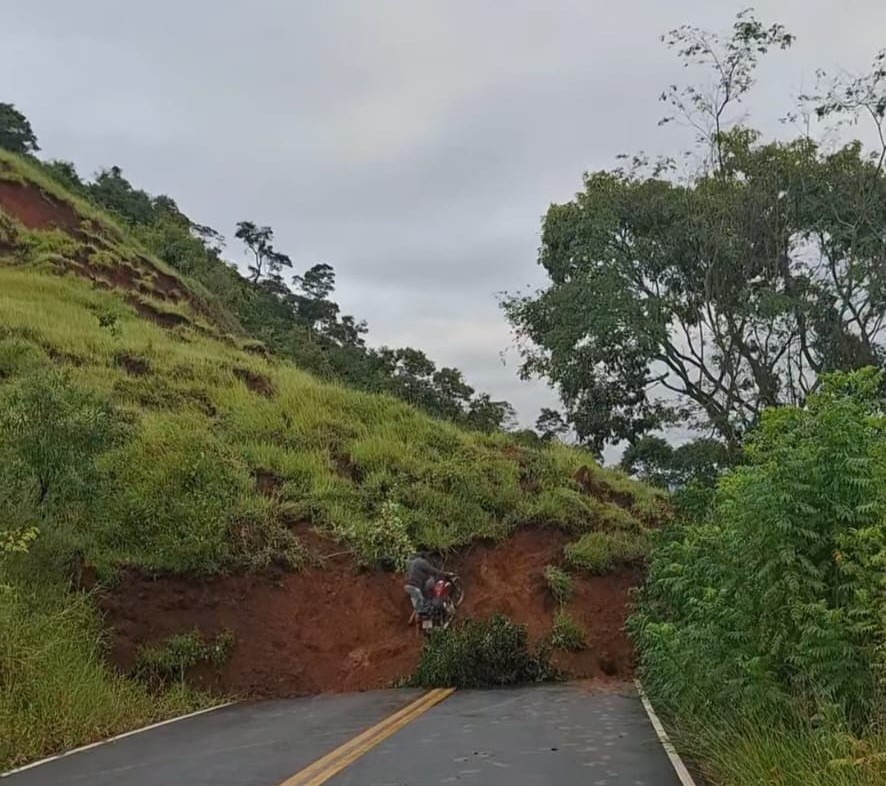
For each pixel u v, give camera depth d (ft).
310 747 29.30
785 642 24.54
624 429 74.90
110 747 30.53
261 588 48.73
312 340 151.53
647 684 39.88
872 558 22.44
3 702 31.58
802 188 65.57
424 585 50.24
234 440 62.90
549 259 75.15
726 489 29.53
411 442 67.41
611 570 56.13
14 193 115.34
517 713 35.68
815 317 64.95
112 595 44.11
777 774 21.03
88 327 81.87
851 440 25.27
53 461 44.60
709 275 66.28
